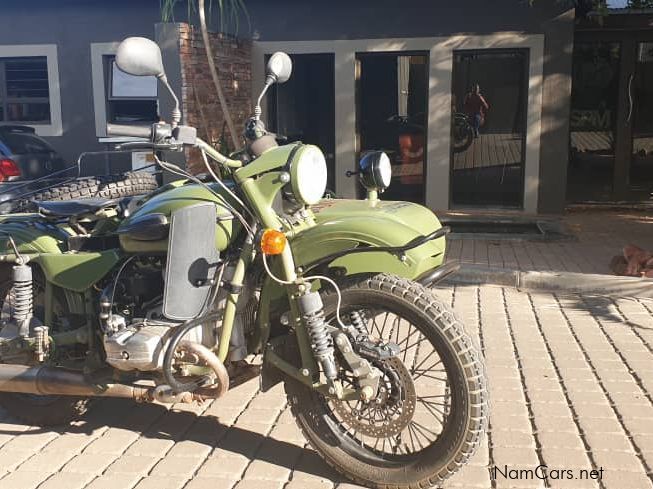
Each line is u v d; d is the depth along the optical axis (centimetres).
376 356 333
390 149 1180
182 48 920
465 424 326
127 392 377
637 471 364
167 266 351
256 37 1162
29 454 398
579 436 402
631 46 1173
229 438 411
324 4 1141
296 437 411
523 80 1122
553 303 664
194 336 362
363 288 342
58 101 1234
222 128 1042
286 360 363
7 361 409
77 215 416
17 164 955
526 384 475
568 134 1106
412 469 342
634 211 1179
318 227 348
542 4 1084
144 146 341
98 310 400
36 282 429
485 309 647
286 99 1193
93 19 1205
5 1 1220
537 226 1046
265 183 351
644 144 1200
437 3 1112
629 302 665
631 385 471
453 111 1145
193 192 372
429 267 360
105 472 376
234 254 375
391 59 1155
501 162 1152
